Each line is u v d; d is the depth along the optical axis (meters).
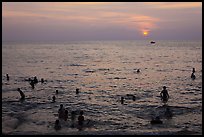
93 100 28.39
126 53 126.81
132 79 44.84
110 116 21.86
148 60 84.94
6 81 41.78
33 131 16.56
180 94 31.22
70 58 95.62
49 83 40.44
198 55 103.88
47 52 136.50
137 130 17.55
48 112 23.03
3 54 116.00
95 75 50.56
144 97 29.53
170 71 55.66
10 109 24.02
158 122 19.44
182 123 19.47
